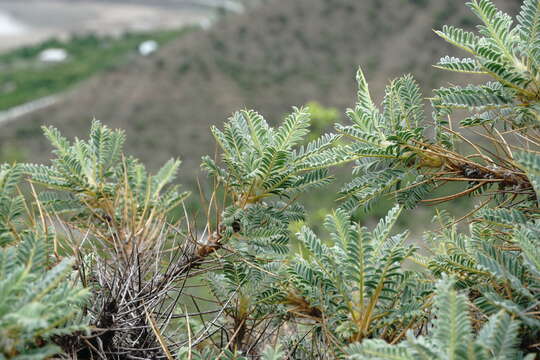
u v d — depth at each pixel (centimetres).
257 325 131
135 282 127
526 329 101
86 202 140
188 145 3966
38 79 6812
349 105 4244
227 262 127
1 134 4197
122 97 4562
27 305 83
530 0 111
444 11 4575
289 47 5044
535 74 112
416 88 124
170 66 4888
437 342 86
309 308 127
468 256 114
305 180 124
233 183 127
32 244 99
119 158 146
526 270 107
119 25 9781
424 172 124
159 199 148
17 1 11538
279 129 122
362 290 111
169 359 110
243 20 5381
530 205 121
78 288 94
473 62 115
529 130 125
